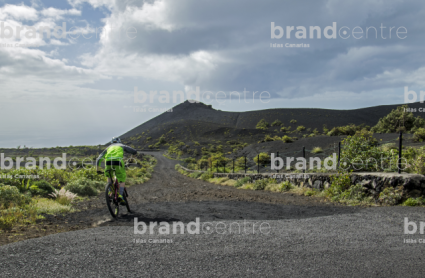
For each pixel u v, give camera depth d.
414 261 2.62
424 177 6.31
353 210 5.76
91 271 2.38
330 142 33.44
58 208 6.39
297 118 150.00
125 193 5.82
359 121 142.62
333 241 3.29
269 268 2.45
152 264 2.55
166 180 27.03
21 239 3.71
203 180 25.53
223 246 3.10
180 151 86.19
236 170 28.53
